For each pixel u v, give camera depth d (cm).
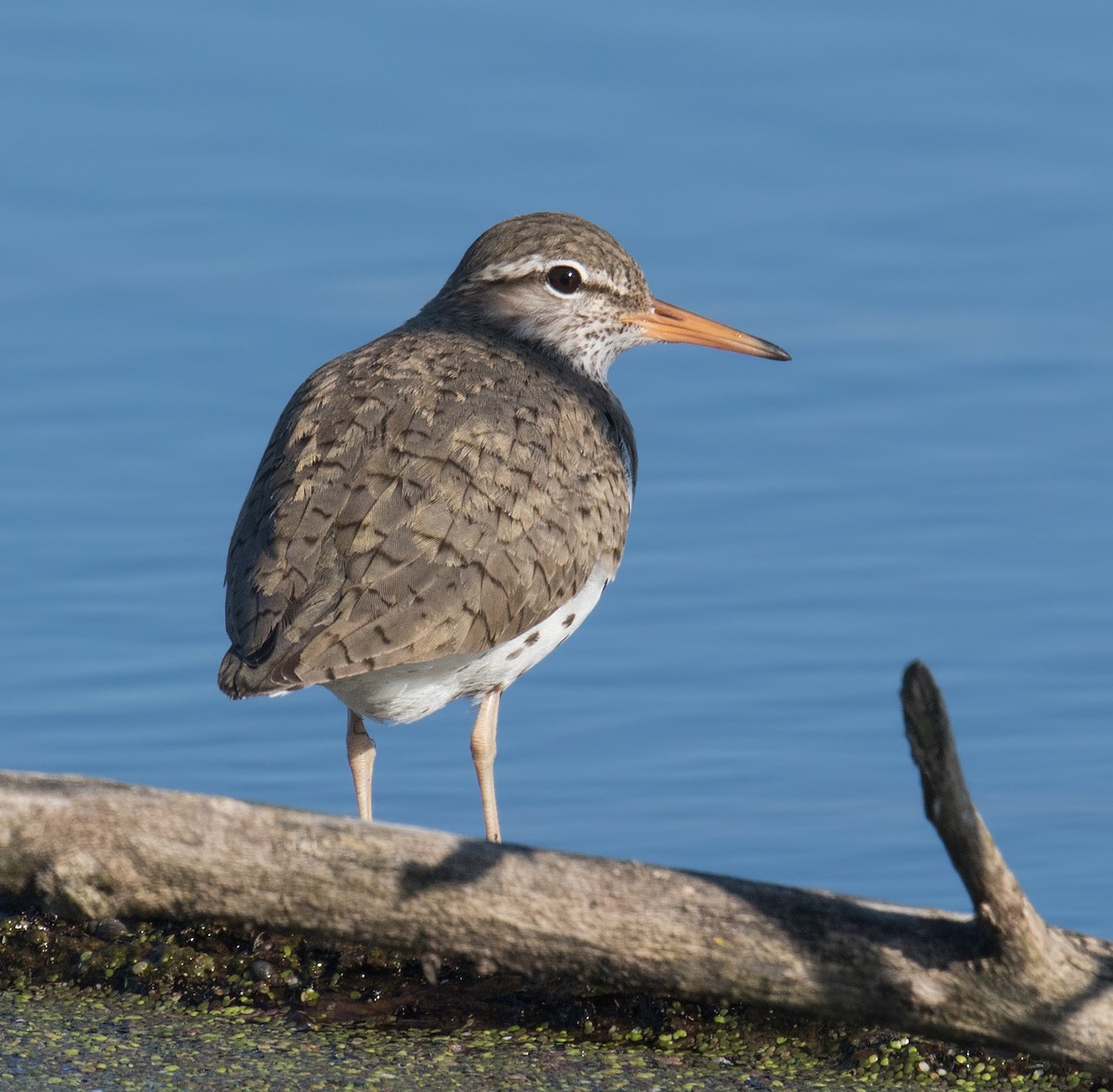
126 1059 1117
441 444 1442
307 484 1417
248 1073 1104
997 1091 1112
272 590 1366
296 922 1188
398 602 1375
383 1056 1132
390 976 1211
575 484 1509
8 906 1249
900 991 1088
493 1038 1159
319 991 1202
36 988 1215
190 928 1229
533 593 1459
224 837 1168
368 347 1612
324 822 1163
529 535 1453
